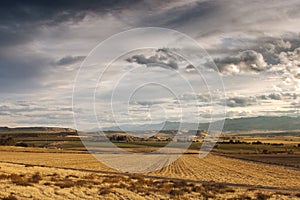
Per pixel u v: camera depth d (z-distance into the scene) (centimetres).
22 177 3269
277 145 18050
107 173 4506
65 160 7369
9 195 2242
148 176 4262
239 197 2759
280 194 3098
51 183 2955
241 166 7250
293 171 6331
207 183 3834
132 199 2430
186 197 2631
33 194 2369
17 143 14338
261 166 7469
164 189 2958
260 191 3288
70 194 2489
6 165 4653
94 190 2744
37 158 7975
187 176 4669
